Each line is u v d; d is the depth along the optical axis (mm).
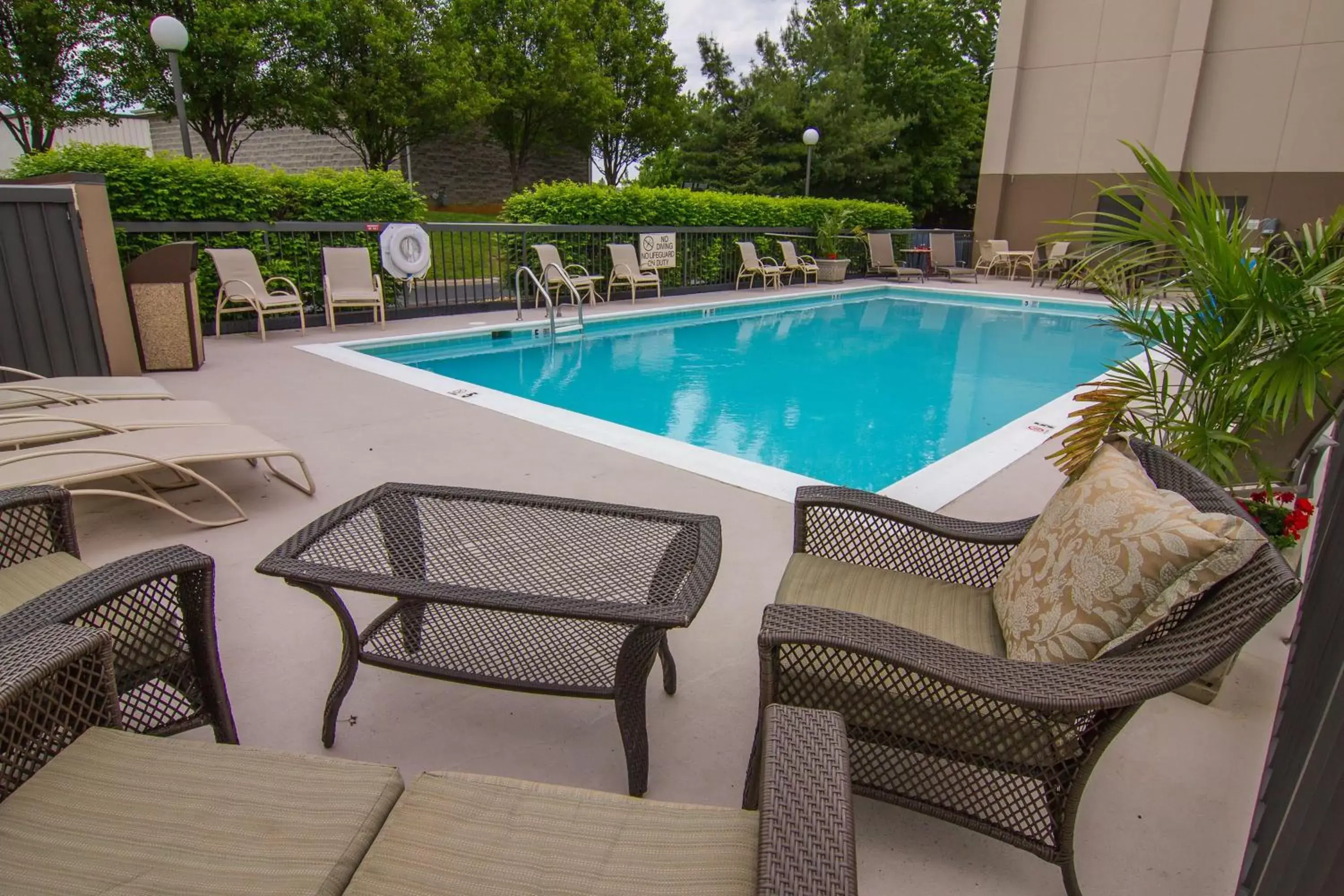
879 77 24922
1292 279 1882
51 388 3463
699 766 1732
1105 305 10734
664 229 10453
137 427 2990
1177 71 12859
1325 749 1064
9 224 4285
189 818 1023
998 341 8781
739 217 12070
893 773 1481
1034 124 14828
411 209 8305
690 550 1898
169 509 2691
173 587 1624
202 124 17375
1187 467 1629
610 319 8867
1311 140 12172
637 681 1556
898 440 5094
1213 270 2006
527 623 2018
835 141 22812
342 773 1117
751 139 23266
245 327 7055
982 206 15664
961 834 1568
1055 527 1594
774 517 3086
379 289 7441
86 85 15805
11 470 2459
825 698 1443
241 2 16266
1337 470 2039
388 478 3430
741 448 4867
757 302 10641
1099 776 1729
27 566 1749
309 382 5172
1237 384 2035
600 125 24359
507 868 982
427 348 7316
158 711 1582
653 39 26391
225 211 6914
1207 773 1743
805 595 1757
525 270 7996
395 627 1980
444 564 1884
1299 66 12047
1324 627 1500
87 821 1010
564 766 1734
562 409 4934
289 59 17188
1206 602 1274
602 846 1021
